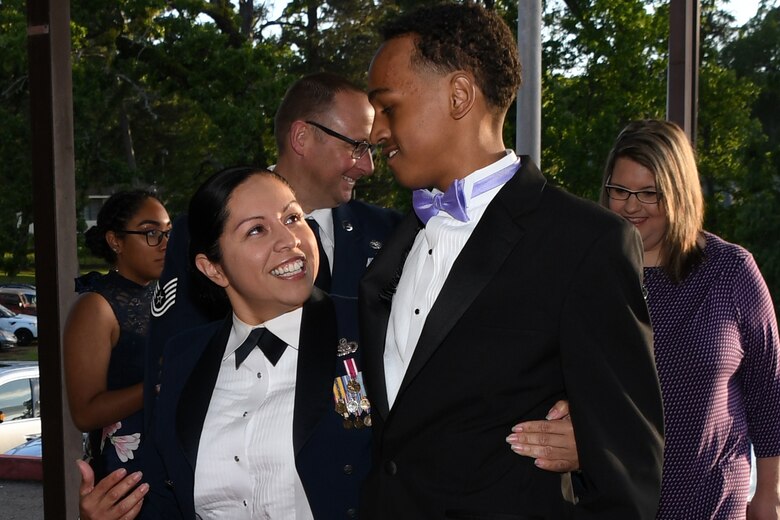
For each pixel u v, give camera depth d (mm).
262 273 1960
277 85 19391
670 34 5391
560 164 21844
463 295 1649
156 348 2455
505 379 1620
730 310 2369
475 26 1732
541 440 1594
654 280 2422
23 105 21000
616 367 1577
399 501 1705
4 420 10062
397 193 23391
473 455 1644
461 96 1721
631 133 2451
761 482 2537
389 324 1835
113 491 2047
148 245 2961
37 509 7363
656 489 1555
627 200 2398
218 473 2008
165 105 25297
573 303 1588
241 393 2039
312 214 2871
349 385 1979
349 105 2824
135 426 2840
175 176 24094
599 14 22781
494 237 1668
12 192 20484
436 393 1657
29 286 28016
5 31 20625
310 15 29141
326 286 2750
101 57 21359
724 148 23859
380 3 28828
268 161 20328
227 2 23125
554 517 1636
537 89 5145
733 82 24141
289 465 1968
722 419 2355
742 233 21766
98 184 22203
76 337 2867
